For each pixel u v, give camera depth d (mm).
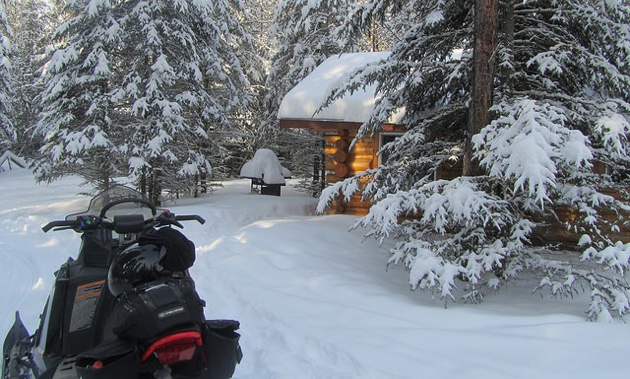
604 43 7500
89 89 13430
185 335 2492
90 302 3691
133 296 2744
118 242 4086
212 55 15367
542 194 5191
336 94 8289
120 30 12914
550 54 7043
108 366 2453
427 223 6762
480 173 7031
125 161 13359
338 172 12852
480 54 6891
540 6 7875
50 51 13891
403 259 7207
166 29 13273
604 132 6500
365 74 7934
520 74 7648
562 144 5602
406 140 8188
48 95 12898
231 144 24516
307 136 21453
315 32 21938
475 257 6121
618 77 7102
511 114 6156
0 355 4805
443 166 10875
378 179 7750
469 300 6559
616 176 8586
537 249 6918
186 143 13953
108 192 4266
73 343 3588
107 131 13430
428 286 5715
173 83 13273
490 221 6711
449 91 8836
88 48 13422
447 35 7977
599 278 6129
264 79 25344
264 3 31688
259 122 25141
